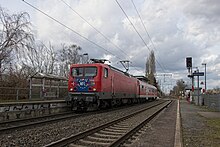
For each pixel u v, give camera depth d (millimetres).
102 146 8805
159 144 9570
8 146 8539
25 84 26516
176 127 13570
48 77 28016
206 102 38312
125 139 9938
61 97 31578
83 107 21609
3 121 14188
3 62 24062
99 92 20891
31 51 24484
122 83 28500
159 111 25750
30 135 10492
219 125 15336
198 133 12273
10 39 23344
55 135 10703
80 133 9844
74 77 21562
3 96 23078
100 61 24891
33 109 17703
